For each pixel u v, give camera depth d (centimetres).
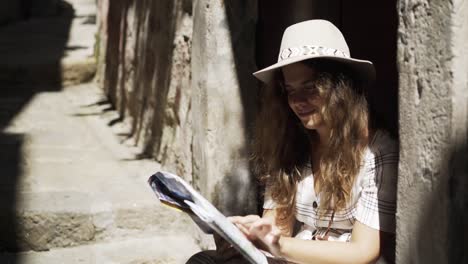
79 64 761
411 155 194
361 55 341
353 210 222
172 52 419
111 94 668
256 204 348
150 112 483
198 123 354
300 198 236
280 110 239
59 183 418
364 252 210
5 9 1039
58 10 1161
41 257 357
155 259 355
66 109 642
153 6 477
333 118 217
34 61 750
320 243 212
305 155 239
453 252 182
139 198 394
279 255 212
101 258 355
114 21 659
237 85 341
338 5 346
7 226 362
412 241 195
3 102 659
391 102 325
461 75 179
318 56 213
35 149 491
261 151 247
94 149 503
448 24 178
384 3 324
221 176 342
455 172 181
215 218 192
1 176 426
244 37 340
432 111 186
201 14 344
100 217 376
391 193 213
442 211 183
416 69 191
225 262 218
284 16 346
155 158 470
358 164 217
